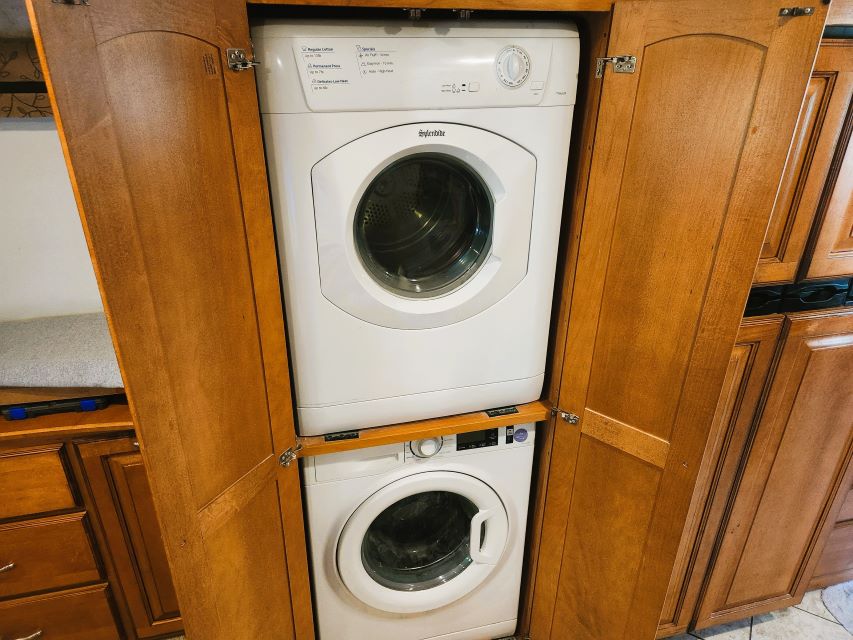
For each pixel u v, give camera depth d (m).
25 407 1.27
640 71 1.03
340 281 1.11
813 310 1.29
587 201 1.18
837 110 1.09
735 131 0.96
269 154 1.00
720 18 0.93
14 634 1.45
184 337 0.93
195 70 0.85
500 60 1.04
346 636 1.52
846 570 1.78
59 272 1.57
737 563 1.58
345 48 0.97
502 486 1.46
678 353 1.14
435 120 1.05
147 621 1.55
